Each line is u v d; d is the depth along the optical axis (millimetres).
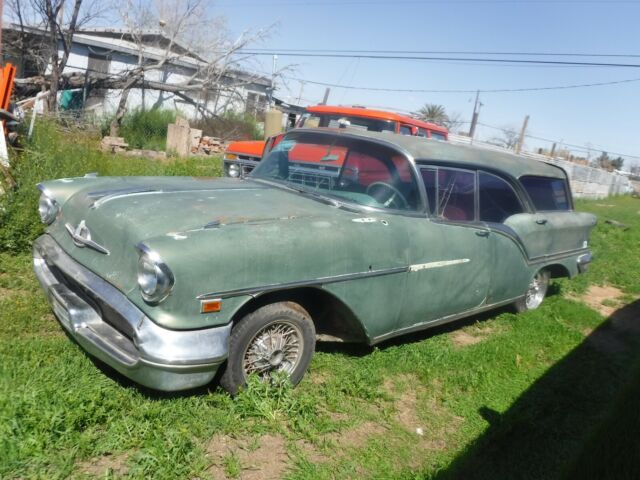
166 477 2650
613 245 11602
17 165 5887
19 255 5090
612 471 2885
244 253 3135
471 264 4703
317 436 3240
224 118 19453
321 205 4094
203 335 3008
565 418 3996
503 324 5676
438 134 10242
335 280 3600
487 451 3430
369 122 9039
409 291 4148
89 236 3395
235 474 2807
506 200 5273
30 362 3324
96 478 2602
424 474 3090
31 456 2633
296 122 9836
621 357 5297
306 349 3658
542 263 5750
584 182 26719
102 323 3277
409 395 3967
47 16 14570
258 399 3314
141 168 9086
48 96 14305
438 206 4465
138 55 20062
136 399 3186
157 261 2855
